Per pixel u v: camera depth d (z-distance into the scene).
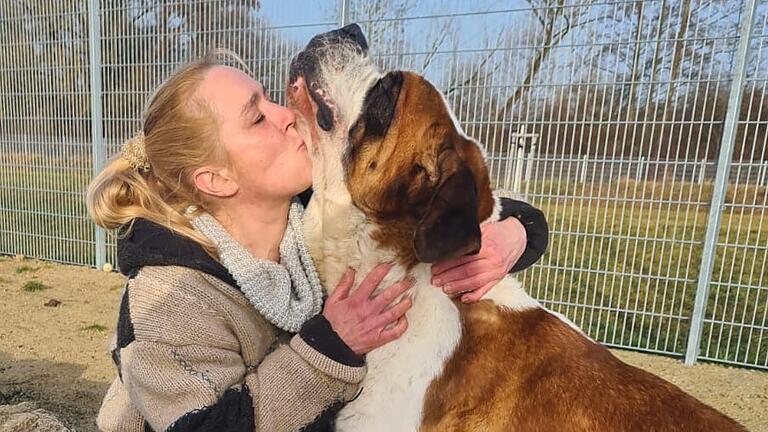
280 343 2.15
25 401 4.38
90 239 7.94
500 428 2.17
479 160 2.44
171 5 6.86
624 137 5.33
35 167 8.14
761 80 4.96
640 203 5.37
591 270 5.62
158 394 1.79
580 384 2.22
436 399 2.17
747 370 5.30
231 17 6.56
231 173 2.09
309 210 2.39
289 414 1.91
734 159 5.18
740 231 5.66
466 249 1.98
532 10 5.42
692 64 5.07
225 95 2.07
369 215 2.26
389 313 2.10
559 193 5.61
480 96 5.69
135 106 7.26
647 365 5.35
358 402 2.17
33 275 7.66
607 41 5.26
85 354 5.27
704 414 2.20
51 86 7.77
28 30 7.79
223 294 1.99
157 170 2.11
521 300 2.39
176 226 2.01
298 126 2.39
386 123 2.29
